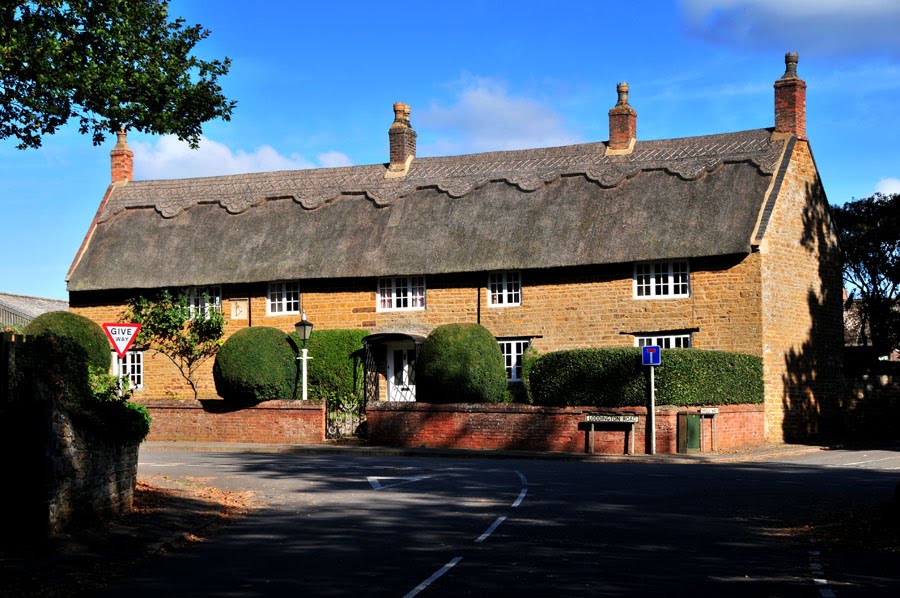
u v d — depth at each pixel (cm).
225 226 4019
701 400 2859
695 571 1041
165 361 3991
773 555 1138
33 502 1227
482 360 3145
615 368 2842
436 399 3134
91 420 1345
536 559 1117
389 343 3681
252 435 3259
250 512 1567
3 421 1218
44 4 1656
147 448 3100
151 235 4106
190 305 4022
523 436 2911
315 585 991
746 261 3228
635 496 1716
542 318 3512
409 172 4072
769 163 3381
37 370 1286
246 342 3253
